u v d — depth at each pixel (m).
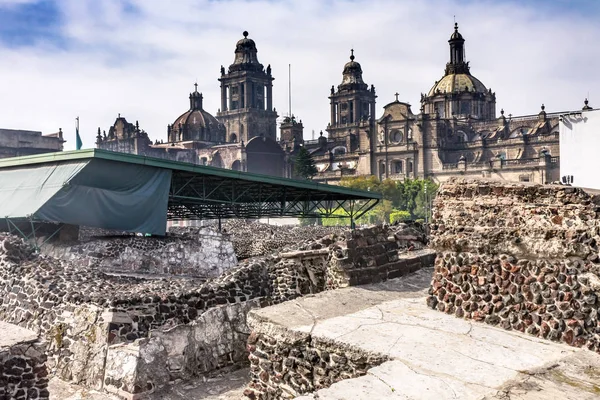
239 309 13.34
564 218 8.37
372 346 7.68
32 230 24.48
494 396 6.27
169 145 181.62
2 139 110.75
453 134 156.38
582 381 6.78
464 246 9.33
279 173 167.75
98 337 11.90
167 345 11.80
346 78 199.38
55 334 12.66
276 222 116.00
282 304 9.59
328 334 8.13
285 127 191.75
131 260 26.36
